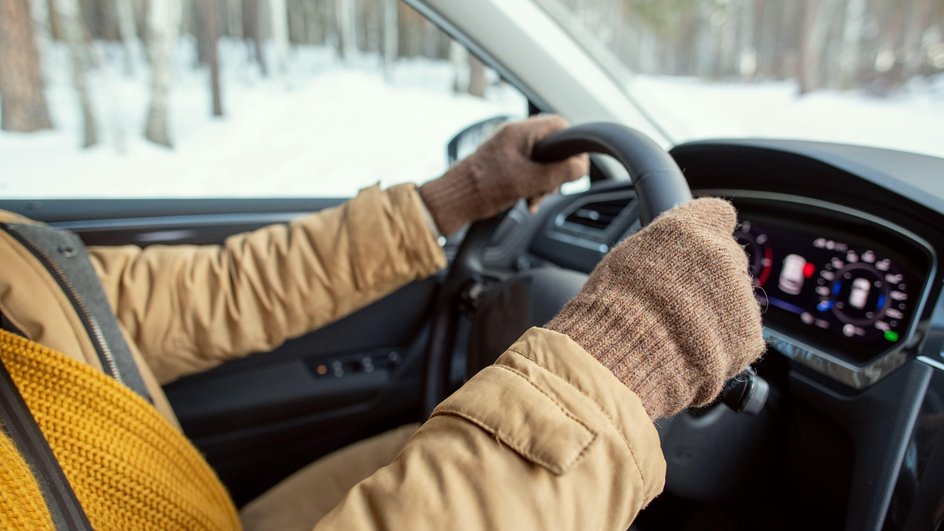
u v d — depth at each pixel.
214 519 0.64
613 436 0.37
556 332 0.41
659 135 1.39
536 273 0.79
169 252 0.82
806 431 0.79
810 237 0.80
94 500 0.53
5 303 0.60
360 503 0.38
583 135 0.64
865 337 0.73
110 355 0.65
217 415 1.19
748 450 0.78
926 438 0.64
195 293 0.79
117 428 0.56
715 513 0.87
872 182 0.70
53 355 0.55
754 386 0.48
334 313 0.82
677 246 0.41
